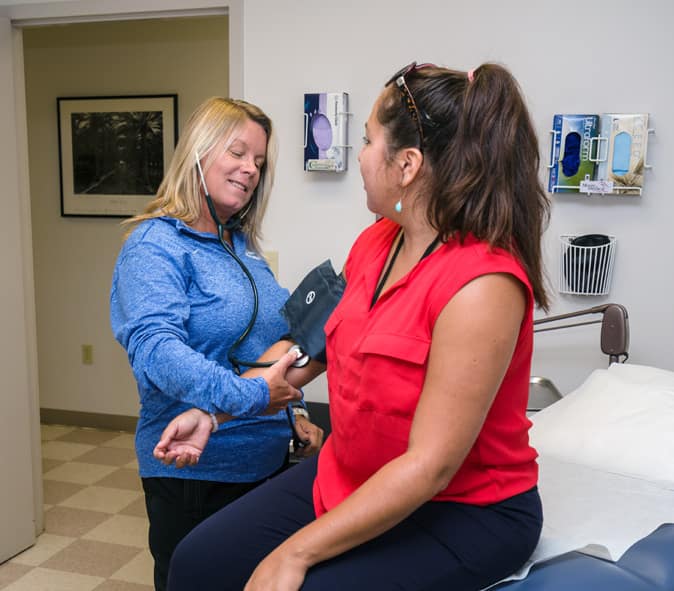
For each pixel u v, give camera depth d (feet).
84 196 12.76
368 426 3.14
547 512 4.58
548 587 3.42
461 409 2.82
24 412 8.43
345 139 7.64
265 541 3.44
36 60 12.69
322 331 4.12
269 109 7.89
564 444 5.73
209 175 4.69
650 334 7.14
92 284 12.96
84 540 8.79
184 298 4.40
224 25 11.82
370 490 2.86
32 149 12.91
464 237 2.98
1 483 8.10
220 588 3.40
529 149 3.03
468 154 2.95
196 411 4.02
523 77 7.16
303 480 3.76
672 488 5.11
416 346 2.95
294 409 5.41
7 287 8.16
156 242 4.46
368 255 3.75
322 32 7.65
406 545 3.11
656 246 7.03
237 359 4.63
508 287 2.85
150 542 4.95
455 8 7.27
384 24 7.47
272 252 8.02
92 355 13.15
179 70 12.15
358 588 2.96
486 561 3.16
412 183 3.16
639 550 4.07
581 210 7.18
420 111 3.04
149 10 8.13
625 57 6.90
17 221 8.30
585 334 7.30
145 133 12.36
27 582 7.76
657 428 5.62
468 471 3.17
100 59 12.44
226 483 4.73
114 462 11.52
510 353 2.87
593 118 6.87
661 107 6.86
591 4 6.93
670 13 6.75
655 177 6.96
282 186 7.93
